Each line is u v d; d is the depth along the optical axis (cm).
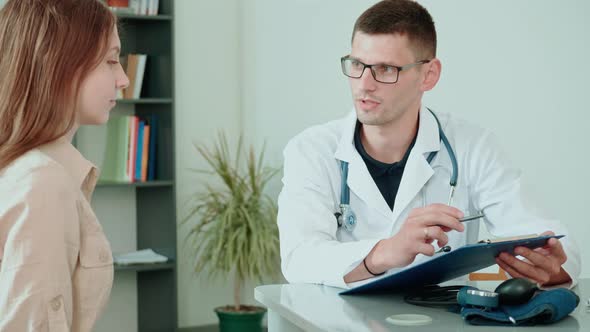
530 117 293
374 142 196
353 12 367
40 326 120
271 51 430
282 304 145
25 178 123
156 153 427
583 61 271
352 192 197
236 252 409
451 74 326
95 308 131
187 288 448
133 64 418
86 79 132
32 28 129
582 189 274
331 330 121
